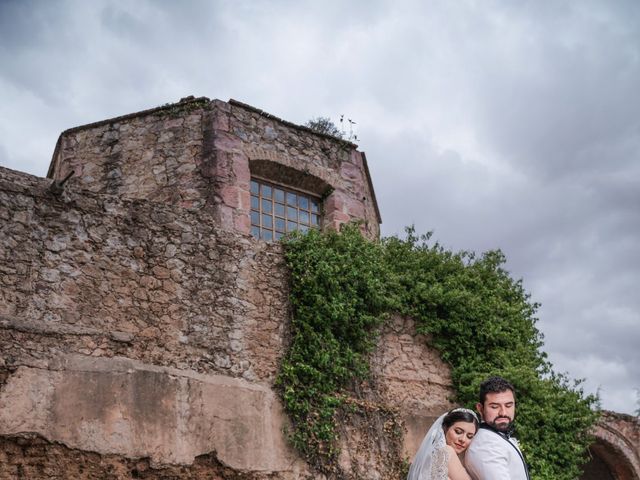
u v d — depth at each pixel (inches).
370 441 460.4
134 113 597.3
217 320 441.1
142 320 416.2
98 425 379.9
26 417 362.9
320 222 619.8
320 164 621.6
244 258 464.8
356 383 473.1
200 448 405.1
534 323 548.4
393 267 520.4
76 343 391.2
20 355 373.1
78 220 415.2
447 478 222.4
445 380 510.9
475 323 520.1
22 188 403.9
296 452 435.2
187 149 578.9
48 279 396.2
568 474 499.2
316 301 466.0
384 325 499.8
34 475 360.5
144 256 429.7
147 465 388.5
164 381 406.9
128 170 585.0
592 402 523.5
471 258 554.3
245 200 569.6
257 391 435.5
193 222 454.9
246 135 590.2
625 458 728.3
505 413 226.4
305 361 454.6
